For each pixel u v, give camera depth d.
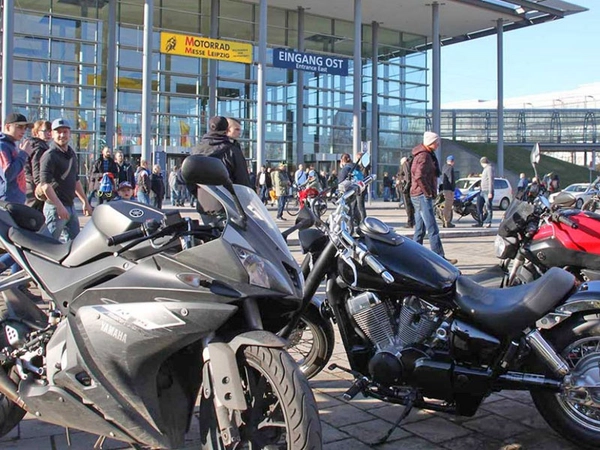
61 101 29.36
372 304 3.98
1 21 27.89
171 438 3.09
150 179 18.53
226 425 2.92
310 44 37.31
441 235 16.20
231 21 34.50
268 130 35.25
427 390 3.90
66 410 3.22
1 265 4.00
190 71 32.91
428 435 4.10
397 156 40.31
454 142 65.69
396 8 36.03
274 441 3.03
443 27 40.22
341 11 36.12
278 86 35.50
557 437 4.10
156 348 3.02
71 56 29.45
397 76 40.56
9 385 3.59
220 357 2.94
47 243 3.63
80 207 23.48
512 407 4.62
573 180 65.75
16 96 28.41
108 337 3.10
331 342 4.88
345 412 4.46
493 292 3.98
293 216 23.20
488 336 3.84
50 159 7.16
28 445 3.85
